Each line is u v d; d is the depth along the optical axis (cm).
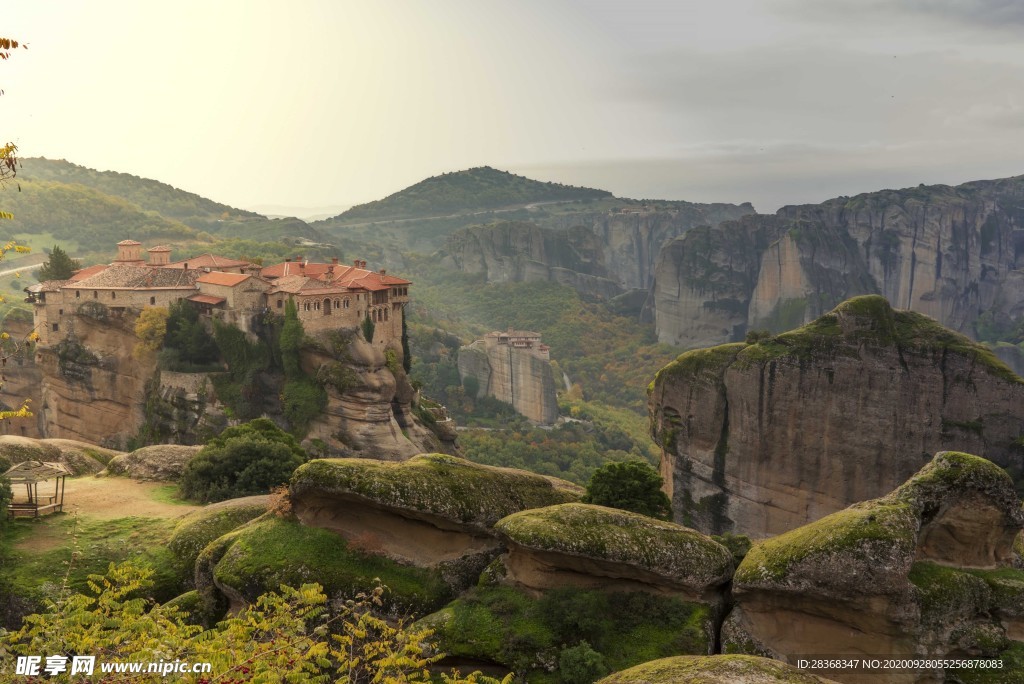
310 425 9569
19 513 4469
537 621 3175
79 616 1775
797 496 8025
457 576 3512
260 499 4609
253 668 1728
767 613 3053
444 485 3622
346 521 3616
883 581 2805
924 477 3106
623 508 4250
